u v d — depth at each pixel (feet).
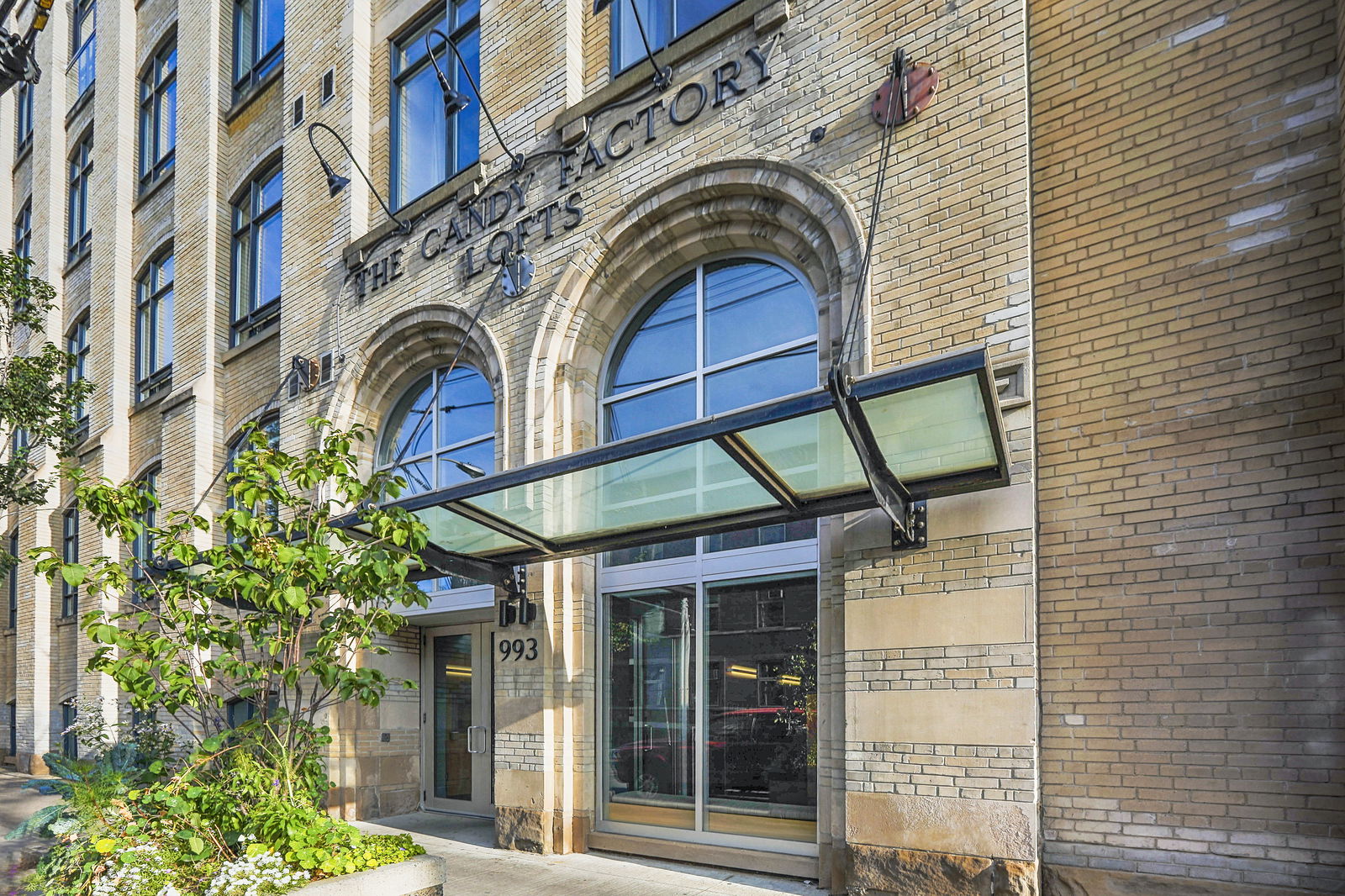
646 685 27.12
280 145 43.98
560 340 28.89
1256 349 17.65
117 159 58.29
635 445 18.80
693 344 27.76
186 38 52.03
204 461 45.14
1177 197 18.95
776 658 24.39
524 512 22.99
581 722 27.32
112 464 54.85
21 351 67.87
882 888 19.95
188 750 32.91
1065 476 19.40
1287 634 16.60
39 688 59.31
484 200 32.14
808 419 17.83
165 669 18.76
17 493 45.65
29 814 27.68
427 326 33.60
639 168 27.61
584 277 28.48
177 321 49.78
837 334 23.16
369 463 35.99
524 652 27.86
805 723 23.59
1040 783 18.76
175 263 50.52
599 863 25.30
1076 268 19.97
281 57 46.16
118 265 57.16
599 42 30.63
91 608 54.29
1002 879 18.45
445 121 35.81
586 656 27.61
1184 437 18.16
